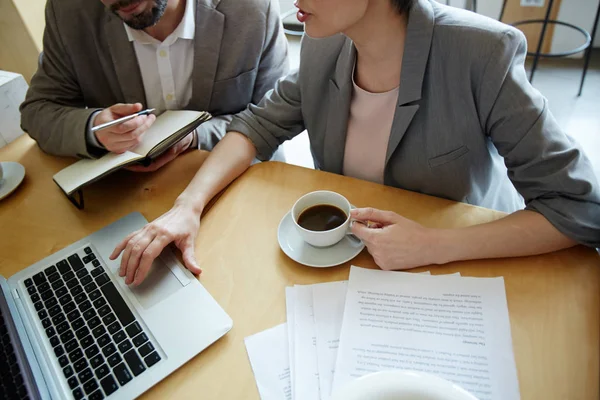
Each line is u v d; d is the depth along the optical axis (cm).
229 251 72
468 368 51
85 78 114
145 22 97
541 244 63
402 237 64
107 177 92
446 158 80
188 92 121
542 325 55
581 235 63
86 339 61
